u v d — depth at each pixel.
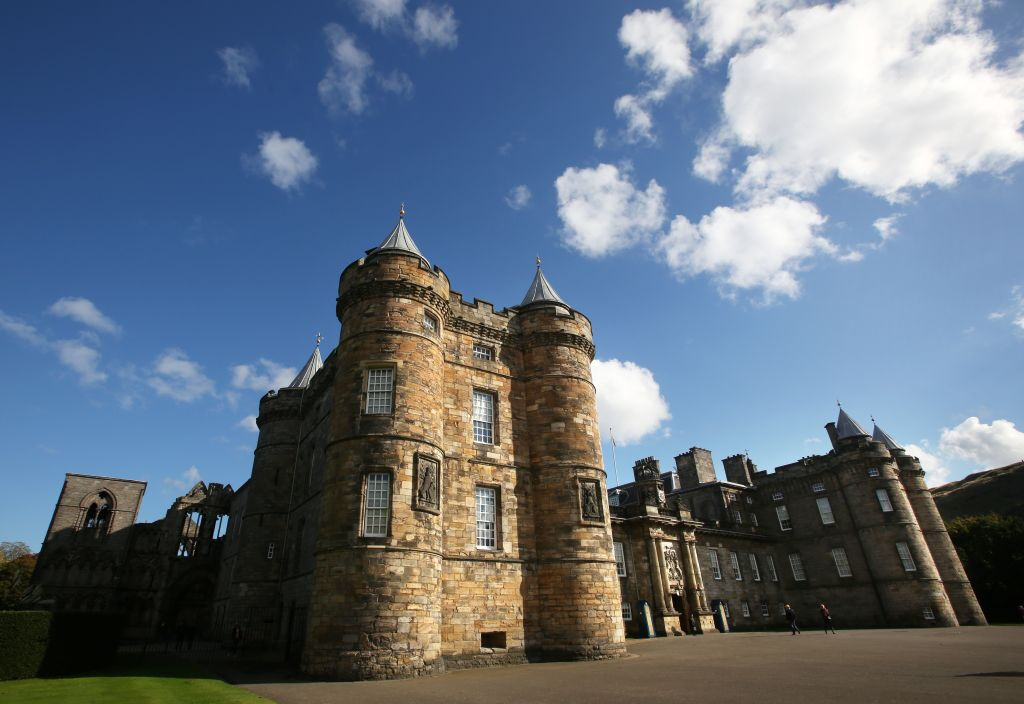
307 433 39.41
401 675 21.33
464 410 30.48
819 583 57.50
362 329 27.44
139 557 57.84
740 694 14.74
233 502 58.28
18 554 83.38
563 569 28.88
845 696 13.79
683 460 67.88
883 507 54.75
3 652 19.72
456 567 26.75
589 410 33.19
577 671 22.09
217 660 29.66
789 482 62.31
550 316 34.78
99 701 14.88
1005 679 15.61
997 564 58.78
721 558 54.66
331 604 22.44
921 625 49.84
